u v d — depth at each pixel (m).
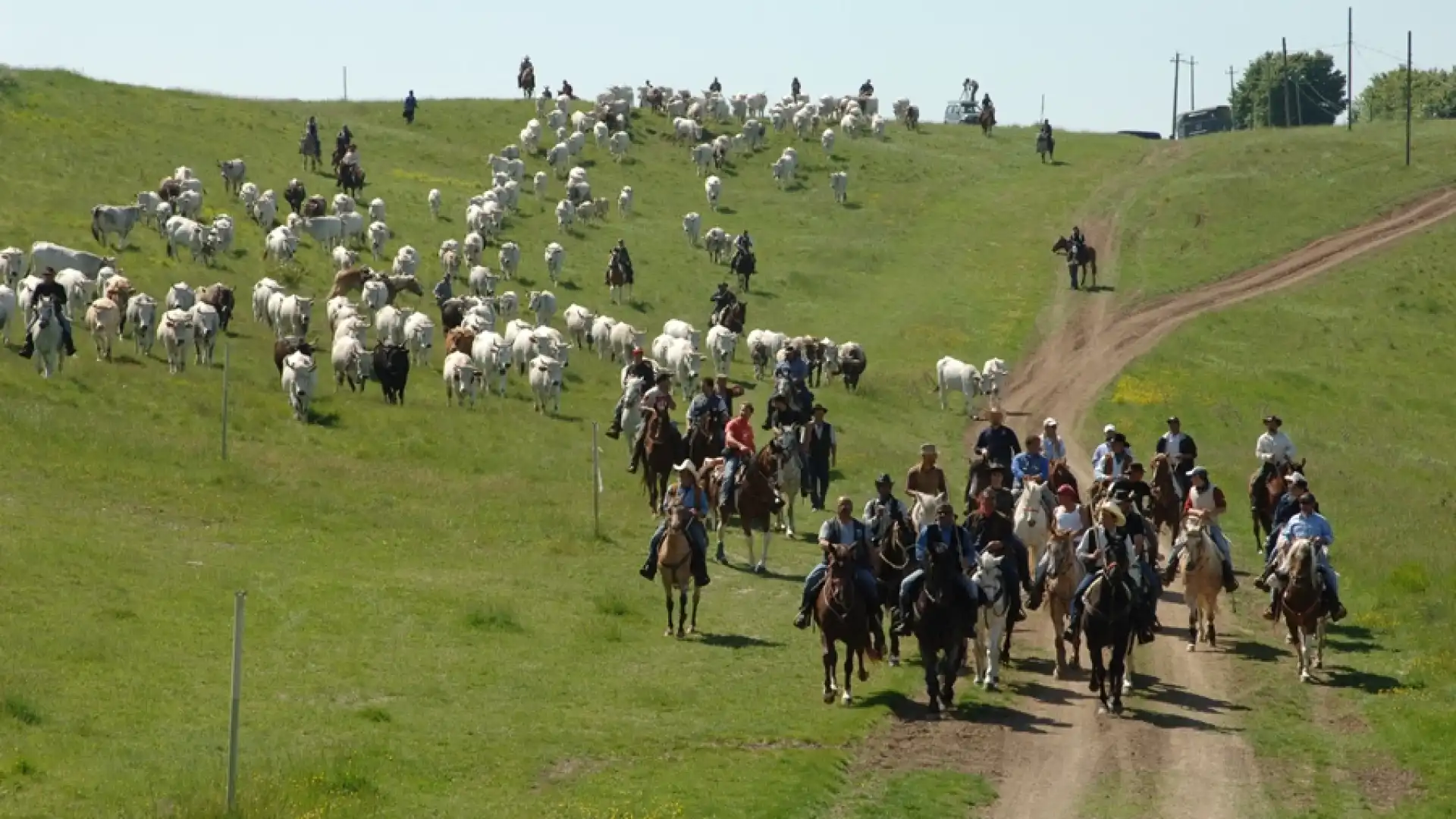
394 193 77.06
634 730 21.27
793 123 98.94
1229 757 21.48
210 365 45.94
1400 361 65.62
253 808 16.67
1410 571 31.72
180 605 25.59
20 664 21.58
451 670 23.77
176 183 65.19
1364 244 80.00
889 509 24.86
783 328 65.00
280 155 80.00
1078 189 90.62
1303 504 26.75
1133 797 19.78
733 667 25.03
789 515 35.94
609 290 66.69
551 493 37.53
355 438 40.34
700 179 89.12
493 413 45.38
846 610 22.64
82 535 28.75
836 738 21.52
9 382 38.84
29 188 64.00
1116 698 23.38
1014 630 28.70
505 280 65.94
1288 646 27.69
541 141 92.31
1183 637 28.39
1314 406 59.28
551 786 18.73
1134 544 24.20
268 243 61.19
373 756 19.16
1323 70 165.50
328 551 30.75
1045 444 32.66
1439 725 22.36
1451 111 168.25
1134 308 70.12
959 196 89.88
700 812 17.95
